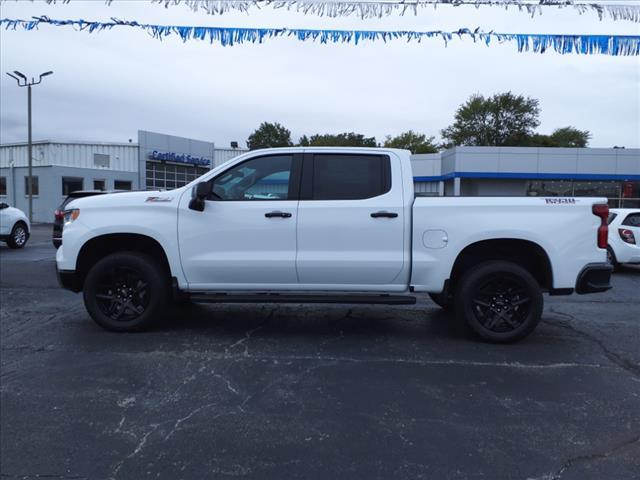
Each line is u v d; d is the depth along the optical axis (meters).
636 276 10.70
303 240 5.16
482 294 5.26
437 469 2.93
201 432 3.35
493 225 5.05
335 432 3.36
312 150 5.32
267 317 6.39
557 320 6.51
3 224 14.24
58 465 2.96
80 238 5.30
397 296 5.24
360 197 5.20
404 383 4.20
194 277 5.29
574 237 5.07
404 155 5.32
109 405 3.74
